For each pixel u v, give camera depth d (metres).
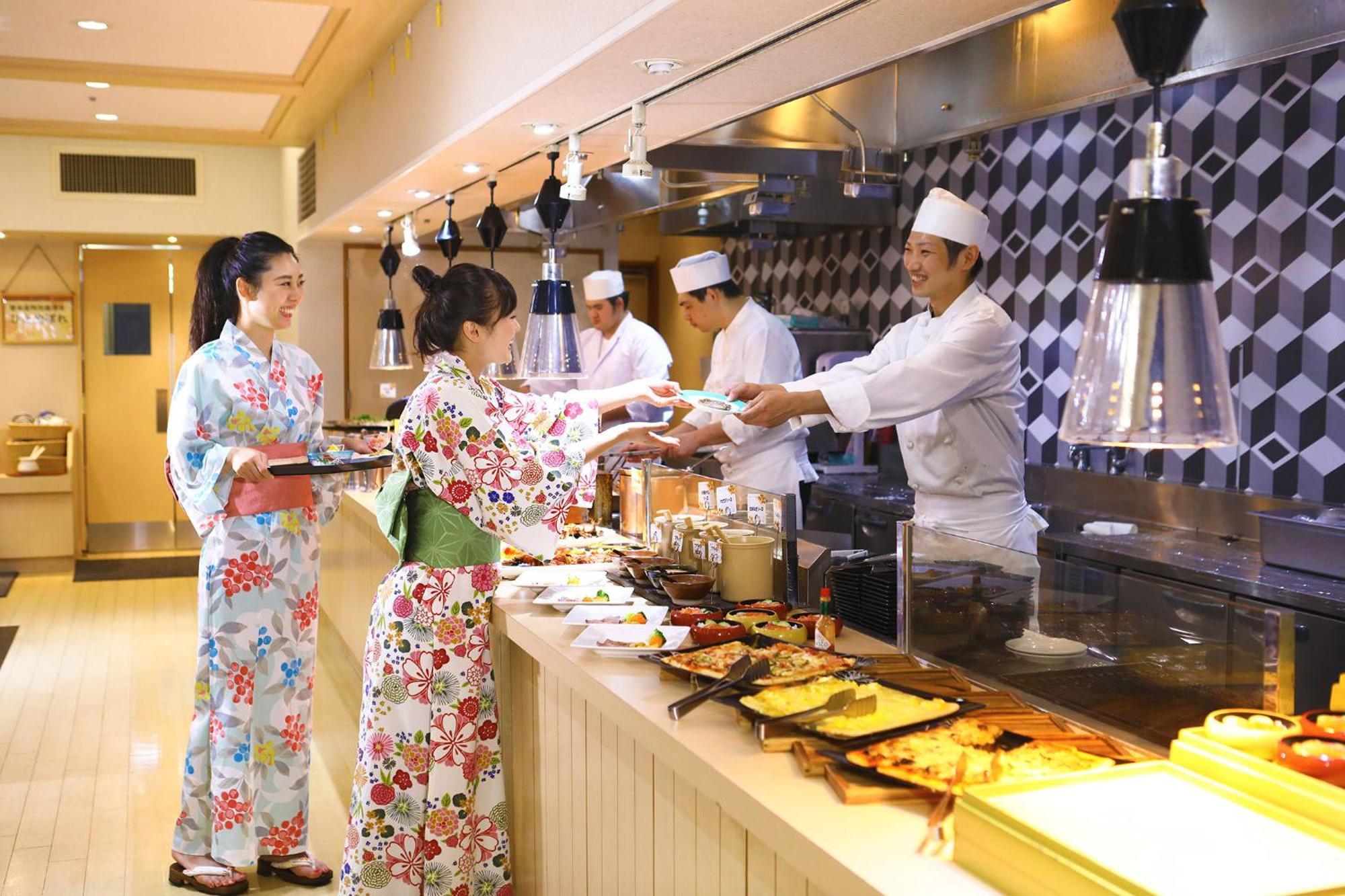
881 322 5.86
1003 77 3.32
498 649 3.41
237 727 3.47
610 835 2.58
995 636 2.23
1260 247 3.97
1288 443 3.93
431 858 2.98
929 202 3.22
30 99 6.54
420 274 3.07
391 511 2.92
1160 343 1.32
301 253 7.53
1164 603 1.88
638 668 2.44
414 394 2.92
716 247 7.76
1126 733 1.94
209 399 3.37
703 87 3.04
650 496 3.67
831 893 1.52
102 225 8.20
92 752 4.77
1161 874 1.35
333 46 4.89
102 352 9.27
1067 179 4.79
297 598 3.54
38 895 3.50
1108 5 2.92
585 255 7.82
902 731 1.88
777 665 2.26
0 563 8.64
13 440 8.93
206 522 3.44
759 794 1.73
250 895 3.55
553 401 3.23
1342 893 1.32
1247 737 1.65
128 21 4.70
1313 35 2.44
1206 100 4.13
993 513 3.36
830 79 2.96
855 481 5.43
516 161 4.25
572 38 2.82
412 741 2.95
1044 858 1.36
